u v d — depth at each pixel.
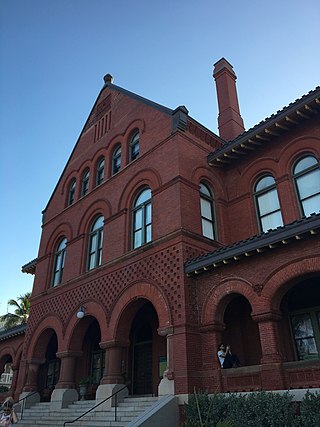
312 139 14.52
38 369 19.77
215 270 12.80
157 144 16.91
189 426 8.98
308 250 10.61
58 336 18.19
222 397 10.54
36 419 15.79
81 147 23.47
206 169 16.70
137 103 19.66
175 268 13.52
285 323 12.86
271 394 9.68
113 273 16.22
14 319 37.03
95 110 23.47
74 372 17.16
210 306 12.54
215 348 12.03
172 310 12.98
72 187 23.23
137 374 16.86
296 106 14.06
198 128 17.23
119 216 17.52
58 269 21.25
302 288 13.05
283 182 15.02
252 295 11.49
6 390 23.97
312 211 13.98
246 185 16.50
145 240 15.89
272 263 11.33
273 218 15.21
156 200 15.66
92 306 16.67
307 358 12.11
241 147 16.14
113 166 20.09
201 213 15.48
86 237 19.53
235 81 22.88
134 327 17.89
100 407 13.98
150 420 10.61
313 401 8.81
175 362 12.15
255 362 13.09
